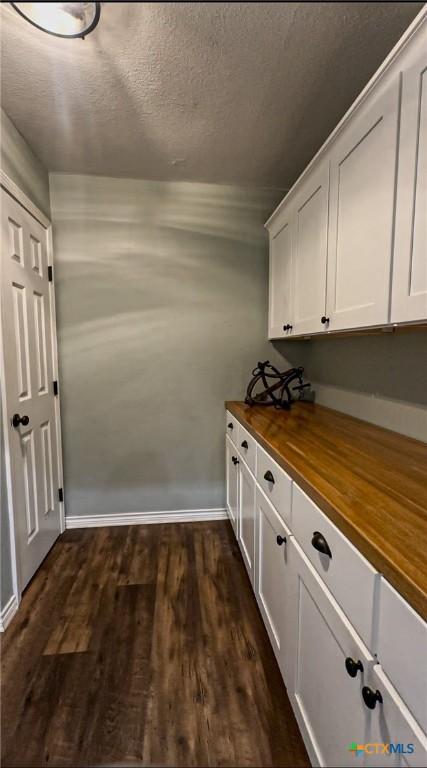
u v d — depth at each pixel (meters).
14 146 1.69
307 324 1.65
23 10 1.09
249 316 2.42
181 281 2.34
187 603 1.65
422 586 0.53
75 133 1.76
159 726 1.11
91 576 1.86
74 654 1.37
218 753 1.04
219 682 1.25
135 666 1.32
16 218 1.69
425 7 0.82
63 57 1.29
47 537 2.05
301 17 1.15
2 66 1.33
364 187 1.13
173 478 2.46
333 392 2.10
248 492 1.73
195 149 1.91
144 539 2.23
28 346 1.82
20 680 1.26
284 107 1.58
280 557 1.20
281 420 1.78
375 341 1.65
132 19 1.14
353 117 1.17
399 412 1.49
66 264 2.22
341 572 0.76
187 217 2.31
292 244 1.86
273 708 1.16
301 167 2.10
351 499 0.83
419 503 0.81
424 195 0.88
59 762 1.02
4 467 1.55
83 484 2.38
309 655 0.94
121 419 2.37
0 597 1.49
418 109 0.89
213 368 2.42
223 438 2.47
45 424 2.05
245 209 2.36
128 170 2.13
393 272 1.00
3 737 1.08
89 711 1.16
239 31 1.19
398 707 0.57
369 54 1.29
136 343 2.33
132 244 2.27
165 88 1.46
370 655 0.65
